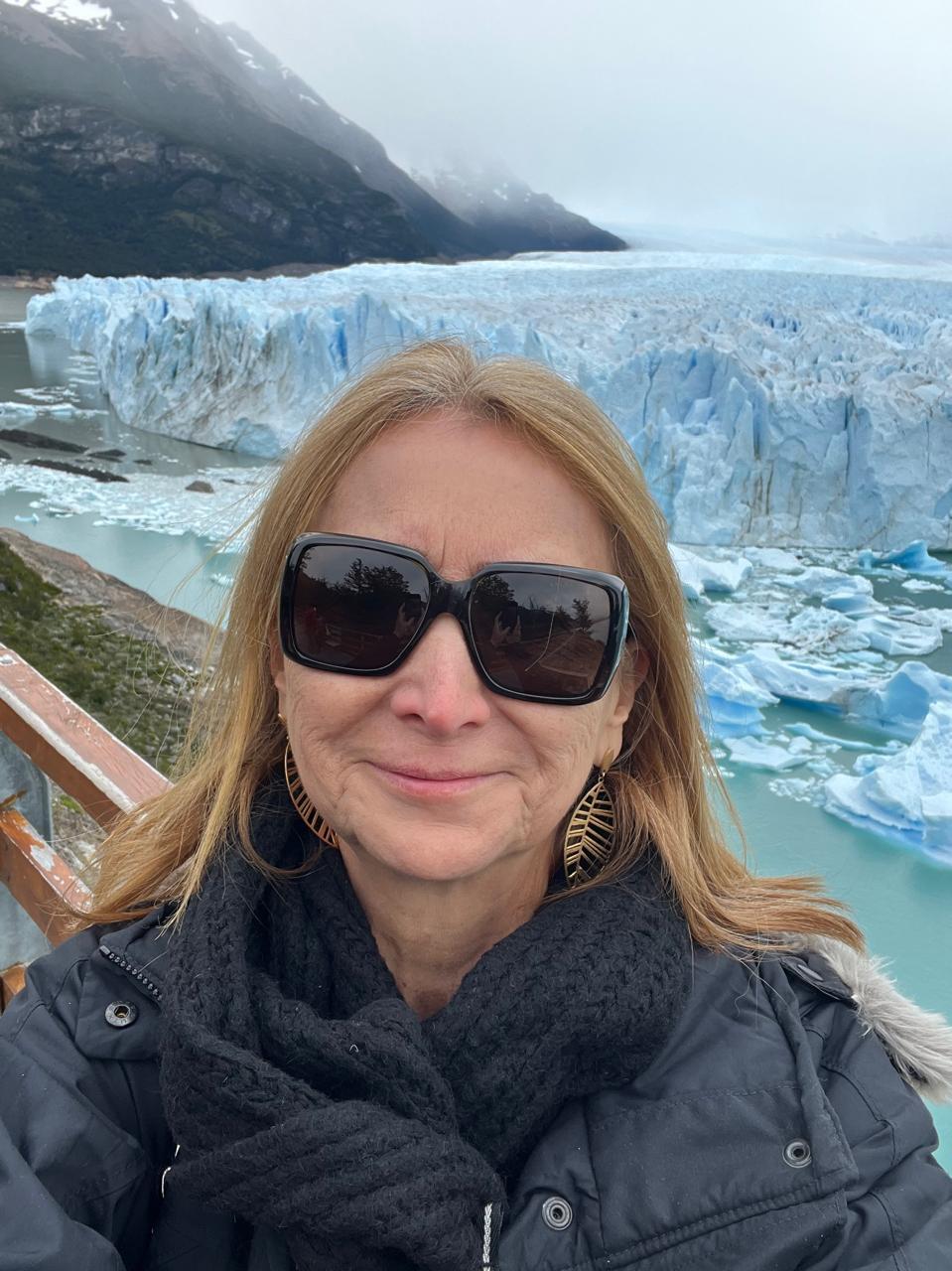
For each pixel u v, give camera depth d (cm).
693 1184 78
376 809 78
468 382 80
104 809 126
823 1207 75
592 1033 80
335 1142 69
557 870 100
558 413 79
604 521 85
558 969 80
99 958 96
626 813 98
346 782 79
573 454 79
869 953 99
